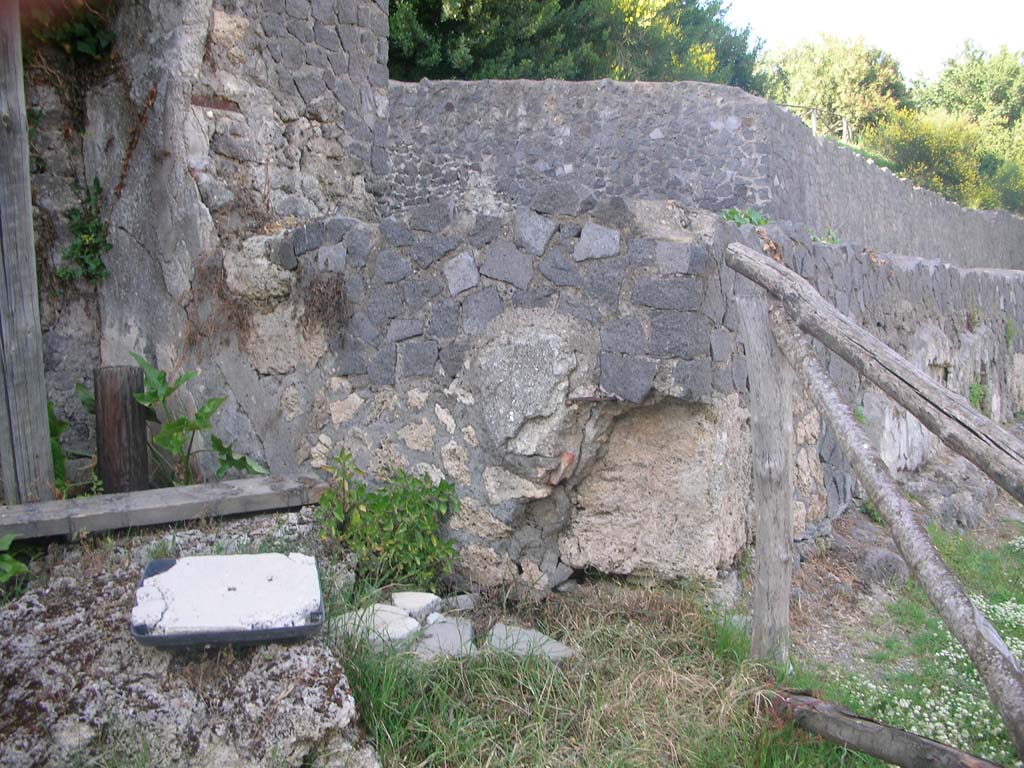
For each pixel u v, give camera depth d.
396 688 3.50
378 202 6.63
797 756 3.34
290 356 5.09
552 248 4.31
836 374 6.25
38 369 4.78
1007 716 2.58
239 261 5.16
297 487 4.63
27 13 5.55
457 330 4.55
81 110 5.90
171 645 3.11
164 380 4.95
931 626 4.95
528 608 4.39
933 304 8.38
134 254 5.75
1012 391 11.14
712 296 4.21
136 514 4.23
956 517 7.03
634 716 3.52
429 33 15.36
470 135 11.96
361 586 4.35
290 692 3.13
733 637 4.00
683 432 4.34
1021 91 38.75
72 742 3.01
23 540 4.14
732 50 22.84
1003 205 32.62
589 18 17.25
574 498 4.54
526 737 3.39
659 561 4.41
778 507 3.88
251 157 5.66
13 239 4.70
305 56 6.02
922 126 31.03
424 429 4.68
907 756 3.05
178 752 3.02
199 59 5.40
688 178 11.34
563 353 4.22
